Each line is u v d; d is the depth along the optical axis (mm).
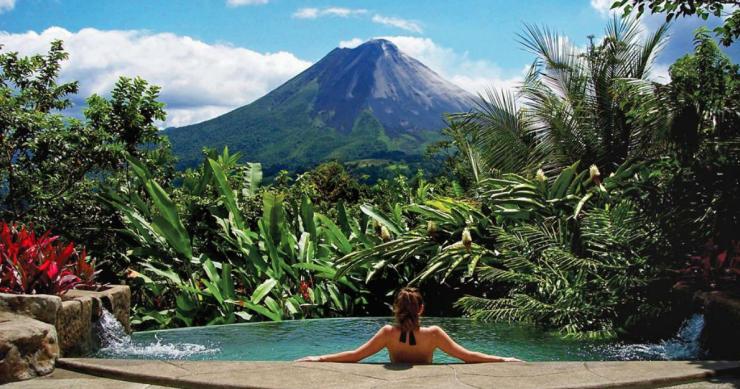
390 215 13797
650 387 4238
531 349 7184
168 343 7711
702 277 7414
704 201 8312
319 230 13070
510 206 11016
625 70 13828
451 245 10734
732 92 8820
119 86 13805
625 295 8305
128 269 10922
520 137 14297
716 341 6336
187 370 4652
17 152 12039
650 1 7836
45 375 4828
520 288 9984
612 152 13391
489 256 10828
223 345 7652
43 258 6527
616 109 13219
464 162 18578
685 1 7691
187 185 13672
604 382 4199
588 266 8586
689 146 9000
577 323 8367
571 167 10188
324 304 11477
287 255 11789
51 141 11953
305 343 7801
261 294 10352
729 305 6113
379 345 4996
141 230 11219
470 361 4969
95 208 12312
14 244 6555
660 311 7809
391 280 12211
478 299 9945
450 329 8602
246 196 13562
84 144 12453
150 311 10328
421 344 4941
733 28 7785
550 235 9680
